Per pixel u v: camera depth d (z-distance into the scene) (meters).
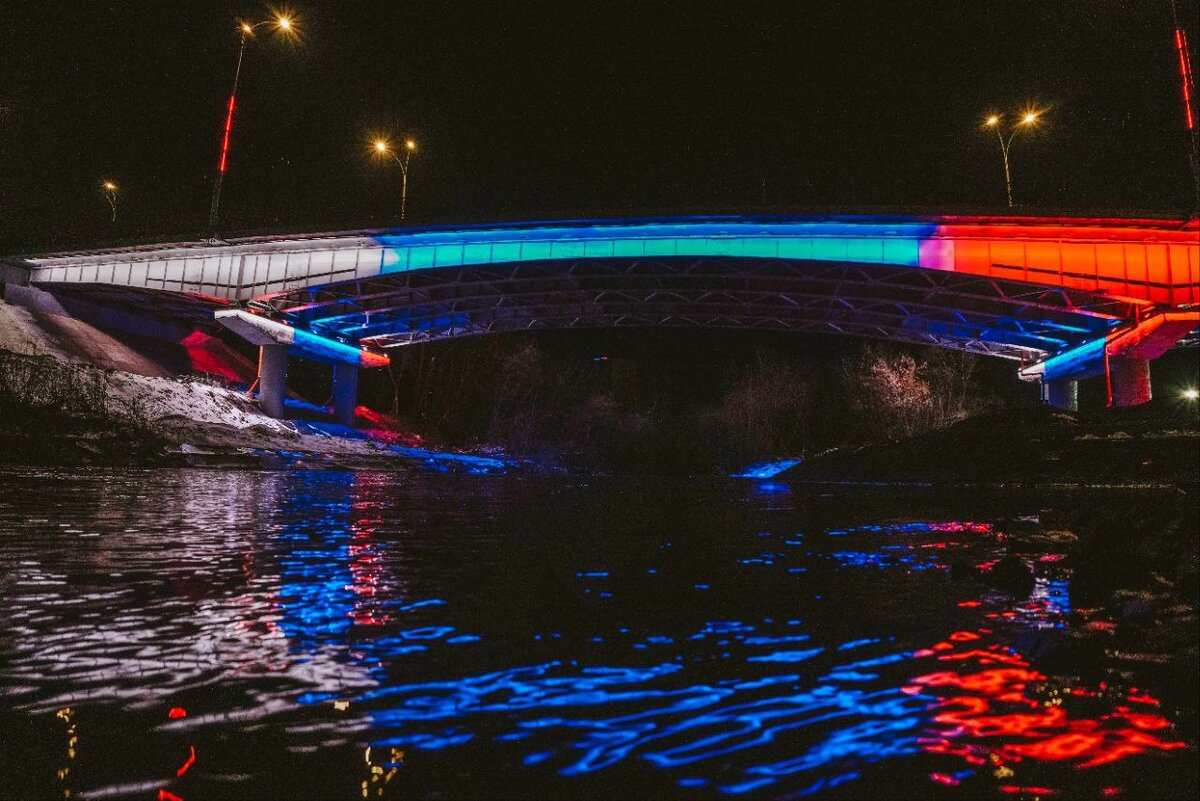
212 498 13.70
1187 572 4.59
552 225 47.03
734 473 71.56
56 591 4.64
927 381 68.69
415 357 83.44
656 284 54.56
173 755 2.08
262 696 2.61
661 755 2.12
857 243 44.97
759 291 53.03
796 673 2.92
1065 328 51.34
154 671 2.90
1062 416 32.25
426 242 49.28
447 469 46.88
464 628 3.69
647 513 12.80
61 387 30.11
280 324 53.50
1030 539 7.66
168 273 50.72
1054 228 41.84
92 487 15.59
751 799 1.83
